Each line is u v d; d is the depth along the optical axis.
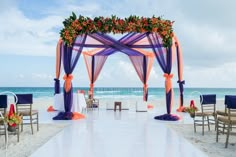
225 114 6.32
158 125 7.54
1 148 4.96
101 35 9.15
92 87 12.92
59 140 5.50
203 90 46.69
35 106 14.24
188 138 5.88
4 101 5.31
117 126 7.30
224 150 4.88
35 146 5.09
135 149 4.82
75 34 8.22
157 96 31.34
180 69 11.01
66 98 8.68
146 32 8.41
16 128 5.45
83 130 6.65
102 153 4.54
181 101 11.14
